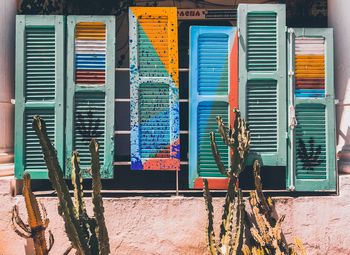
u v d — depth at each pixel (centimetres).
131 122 498
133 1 694
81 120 499
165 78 499
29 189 410
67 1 675
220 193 519
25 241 489
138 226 493
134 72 498
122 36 689
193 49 501
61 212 383
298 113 505
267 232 462
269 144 504
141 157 499
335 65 525
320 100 502
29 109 498
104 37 500
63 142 498
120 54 686
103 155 498
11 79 514
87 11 682
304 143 504
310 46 504
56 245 489
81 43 499
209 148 503
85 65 499
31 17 496
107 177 497
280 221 464
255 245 475
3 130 507
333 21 528
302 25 688
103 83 500
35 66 498
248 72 502
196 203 494
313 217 495
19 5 646
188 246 491
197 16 707
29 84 497
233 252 425
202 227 492
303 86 504
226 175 443
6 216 490
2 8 505
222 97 500
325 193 514
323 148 504
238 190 430
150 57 499
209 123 502
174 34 499
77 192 414
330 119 503
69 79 498
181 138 609
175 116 500
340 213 496
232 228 467
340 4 520
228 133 487
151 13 498
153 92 500
